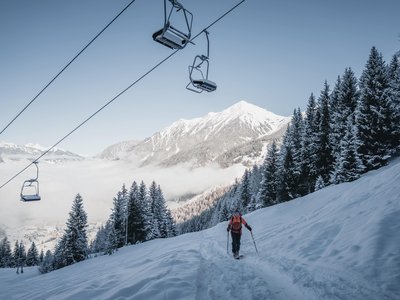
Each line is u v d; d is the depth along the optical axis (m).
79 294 9.21
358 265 8.02
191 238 28.44
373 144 34.00
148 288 8.16
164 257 14.41
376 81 35.28
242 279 8.90
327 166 42.56
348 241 9.97
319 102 46.56
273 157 51.88
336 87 46.94
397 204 10.68
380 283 6.91
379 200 12.55
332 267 8.55
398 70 41.38
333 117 43.31
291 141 48.41
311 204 25.47
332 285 7.44
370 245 8.66
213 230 31.14
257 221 28.16
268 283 8.38
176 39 7.27
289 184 46.34
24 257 108.06
